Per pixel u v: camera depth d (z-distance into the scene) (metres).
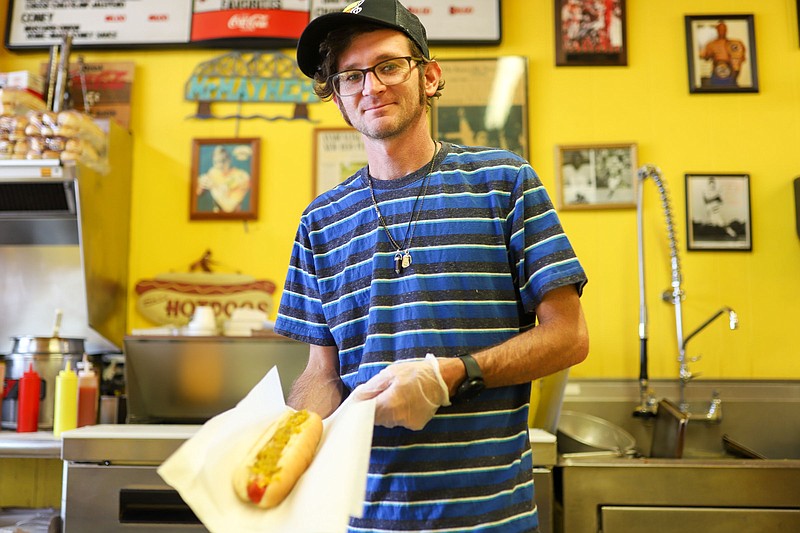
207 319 2.57
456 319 1.16
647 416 2.59
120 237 2.81
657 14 2.92
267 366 2.43
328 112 2.95
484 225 1.20
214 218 2.88
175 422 2.46
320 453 0.98
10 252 2.87
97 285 2.63
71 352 2.59
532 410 2.42
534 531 1.16
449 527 1.10
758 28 2.90
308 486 0.94
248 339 2.42
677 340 2.72
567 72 2.91
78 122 2.53
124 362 2.62
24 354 2.54
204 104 2.95
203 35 2.94
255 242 2.88
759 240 2.79
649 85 2.88
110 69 2.96
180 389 2.44
